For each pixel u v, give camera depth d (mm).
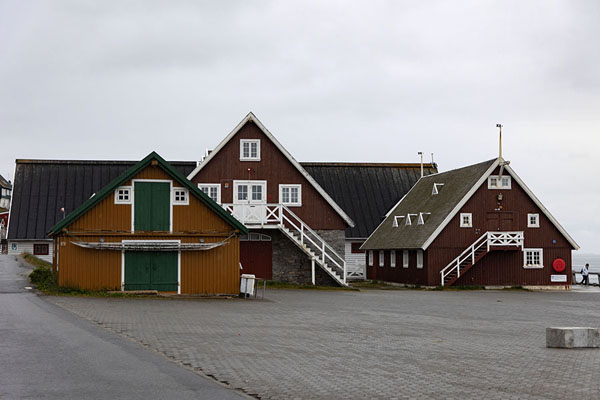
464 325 21906
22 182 55938
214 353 14367
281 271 42375
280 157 43375
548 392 11078
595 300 37188
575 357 14867
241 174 42906
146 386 10922
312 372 12555
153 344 15281
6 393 10258
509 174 47969
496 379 12148
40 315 20344
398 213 56094
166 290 31359
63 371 11961
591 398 10656
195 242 31750
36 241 53031
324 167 62781
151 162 31219
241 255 42062
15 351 13883
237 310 24656
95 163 58625
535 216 48281
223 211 31906
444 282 46250
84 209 30359
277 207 41031
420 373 12656
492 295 40062
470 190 46719
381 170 63875
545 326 22344
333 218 43656
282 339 16953
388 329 19906
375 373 12578
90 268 30547
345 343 16562
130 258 31078
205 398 10211
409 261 49656
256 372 12430
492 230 47531
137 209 31250
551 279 48156
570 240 48438
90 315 20906
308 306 27516
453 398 10570
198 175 42531
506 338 18453
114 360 13102
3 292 28750
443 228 46469
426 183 56688
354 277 59250
